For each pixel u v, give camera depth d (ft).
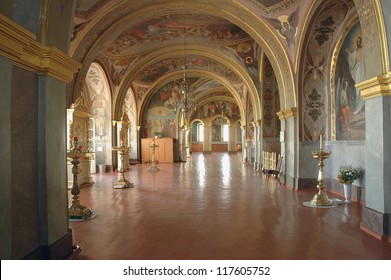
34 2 11.41
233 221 19.21
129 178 41.98
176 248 14.51
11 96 10.23
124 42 44.55
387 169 15.40
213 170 52.01
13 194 10.26
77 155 20.31
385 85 15.25
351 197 25.48
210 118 131.64
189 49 49.88
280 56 31.32
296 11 27.12
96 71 48.37
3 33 8.76
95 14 30.37
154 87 68.85
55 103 12.50
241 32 43.91
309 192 29.27
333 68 28.86
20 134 10.67
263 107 47.65
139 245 14.98
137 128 69.92
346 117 26.50
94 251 14.20
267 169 42.65
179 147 74.38
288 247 14.46
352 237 15.84
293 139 30.73
